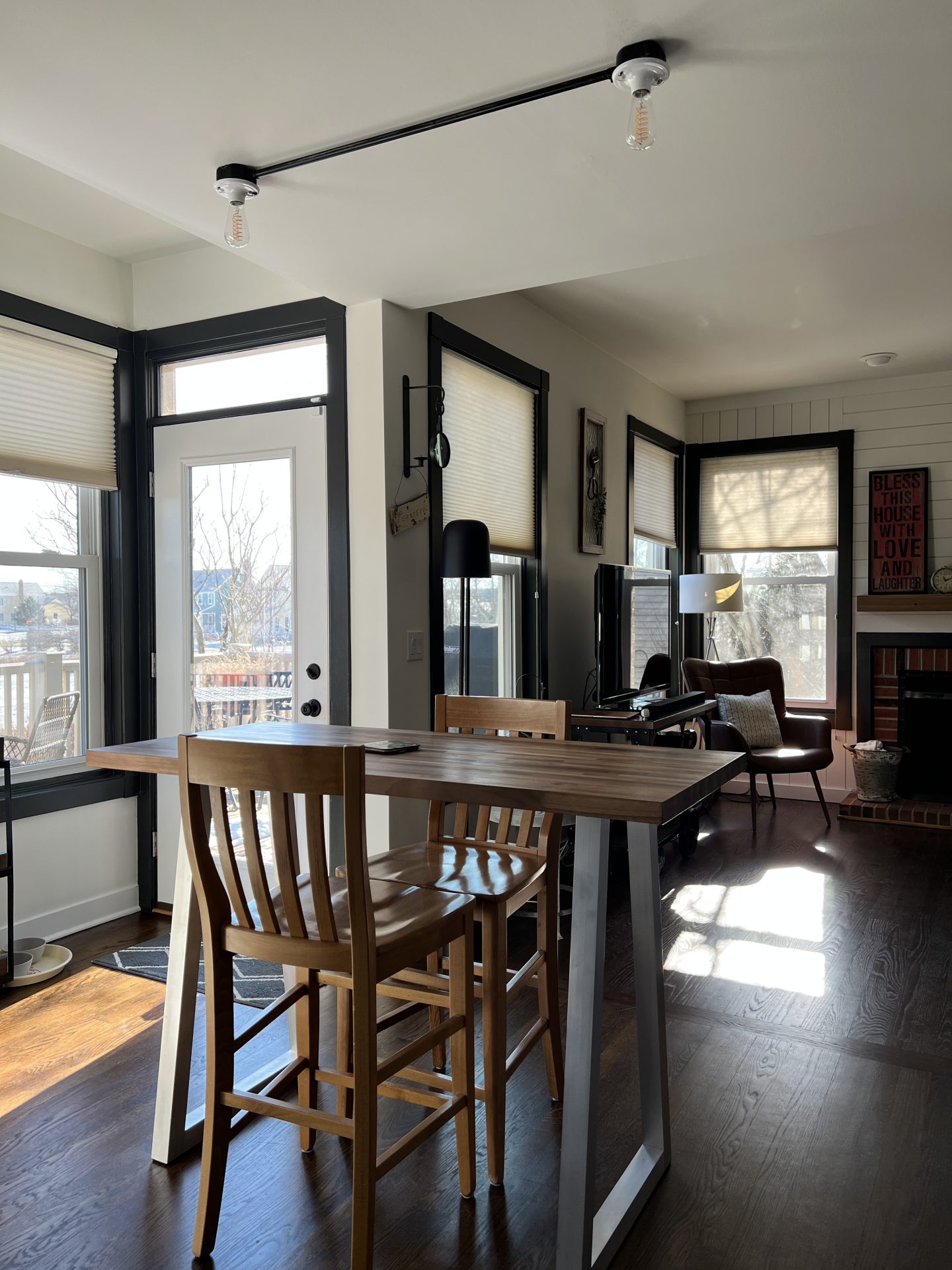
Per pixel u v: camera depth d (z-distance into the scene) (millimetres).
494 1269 1707
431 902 1833
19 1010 2873
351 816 1493
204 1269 1707
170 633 3799
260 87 1944
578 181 2377
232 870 1675
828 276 4160
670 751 1986
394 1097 1894
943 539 5957
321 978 2008
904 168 2318
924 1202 1911
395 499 3393
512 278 3100
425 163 2271
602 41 1791
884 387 6070
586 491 4992
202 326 3684
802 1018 2795
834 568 6352
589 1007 1604
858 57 1837
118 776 3779
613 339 5074
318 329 3455
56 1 1653
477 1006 2885
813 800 6234
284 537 3551
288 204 2514
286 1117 1641
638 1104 2309
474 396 4000
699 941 3465
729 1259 1735
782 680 6047
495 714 2404
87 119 2074
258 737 2309
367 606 3375
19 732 3473
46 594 3580
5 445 3332
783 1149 2104
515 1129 2188
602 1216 1792
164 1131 2051
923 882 4262
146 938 3549
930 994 2979
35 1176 2004
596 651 4770
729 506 6602
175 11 1686
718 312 4637
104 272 3717
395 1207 1891
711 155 2242
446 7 1680
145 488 3840
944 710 5922
